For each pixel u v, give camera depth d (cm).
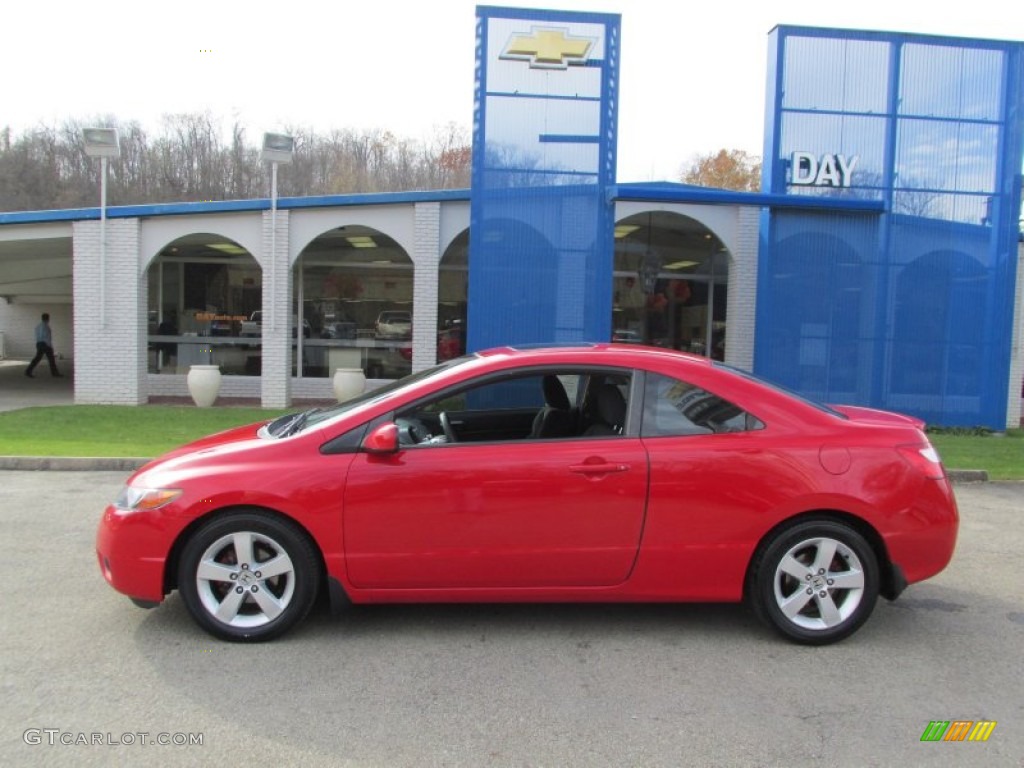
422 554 399
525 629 430
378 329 1641
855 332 1232
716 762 301
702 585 412
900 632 438
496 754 303
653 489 402
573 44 1070
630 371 431
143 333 1397
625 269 1678
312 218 1380
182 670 371
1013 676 383
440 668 379
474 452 404
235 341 1617
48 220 1341
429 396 418
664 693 357
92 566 527
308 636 414
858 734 324
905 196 1227
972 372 1252
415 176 4728
